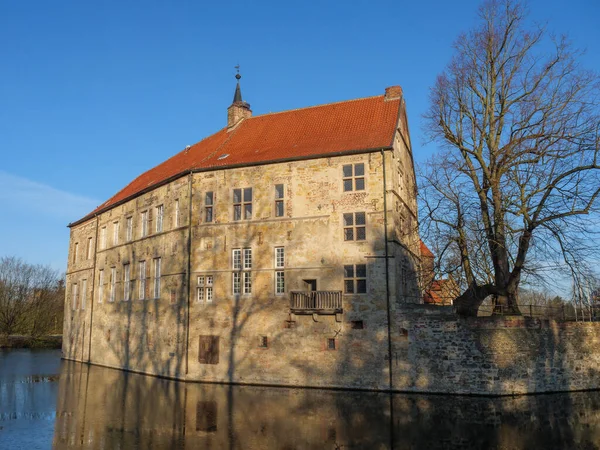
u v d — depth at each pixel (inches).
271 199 1107.9
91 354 1588.3
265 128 1314.0
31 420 704.4
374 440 583.8
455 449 543.8
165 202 1284.4
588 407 782.5
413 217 1270.9
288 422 680.4
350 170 1061.8
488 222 960.9
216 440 585.3
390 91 1208.8
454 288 1099.9
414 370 943.7
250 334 1074.1
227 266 1119.6
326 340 1012.5
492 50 1032.2
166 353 1194.0
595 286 902.4
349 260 1026.7
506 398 864.9
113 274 1523.1
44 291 2755.9
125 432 628.4
